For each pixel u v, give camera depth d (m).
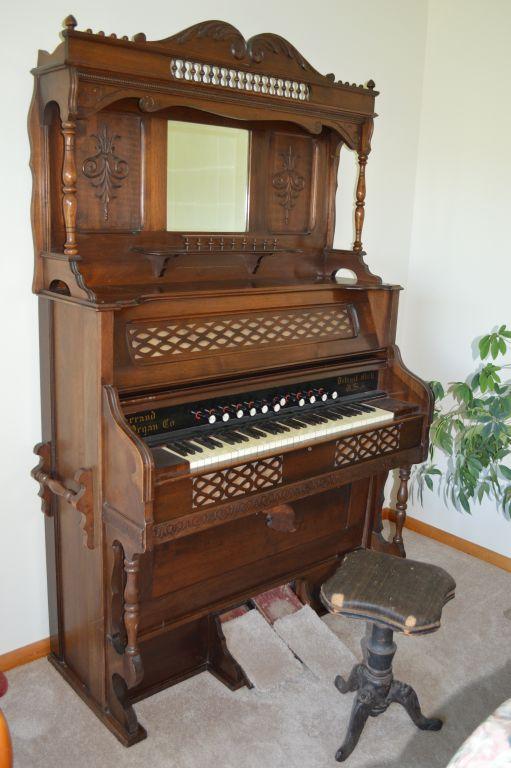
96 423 1.79
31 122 1.87
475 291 3.07
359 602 1.84
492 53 2.83
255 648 2.33
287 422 2.12
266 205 2.36
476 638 2.56
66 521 2.11
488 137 2.90
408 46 2.99
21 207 2.04
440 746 2.03
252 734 2.06
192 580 2.16
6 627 2.31
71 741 2.01
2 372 2.12
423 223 3.22
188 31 1.83
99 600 1.99
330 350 2.27
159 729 2.08
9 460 2.19
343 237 2.98
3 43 1.90
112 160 1.97
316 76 2.14
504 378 3.00
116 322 1.81
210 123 2.14
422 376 3.35
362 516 2.69
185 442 1.89
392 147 3.06
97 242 1.99
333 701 2.21
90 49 1.67
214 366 1.97
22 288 2.10
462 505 3.04
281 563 2.44
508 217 2.89
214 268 2.24
